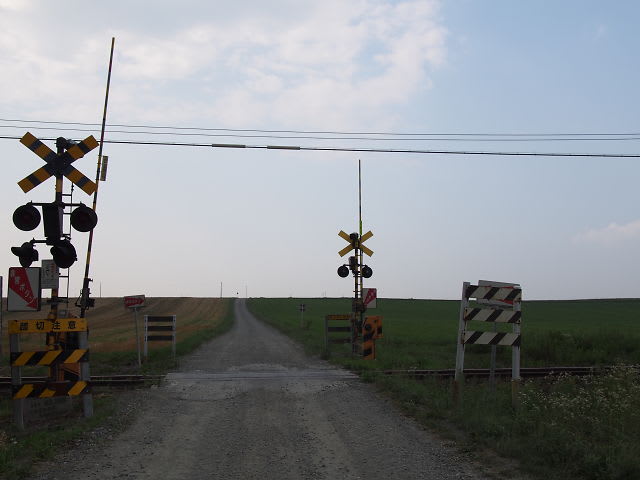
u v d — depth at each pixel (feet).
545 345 76.07
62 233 33.76
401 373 47.39
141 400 38.01
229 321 197.57
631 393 33.55
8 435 28.86
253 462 23.90
